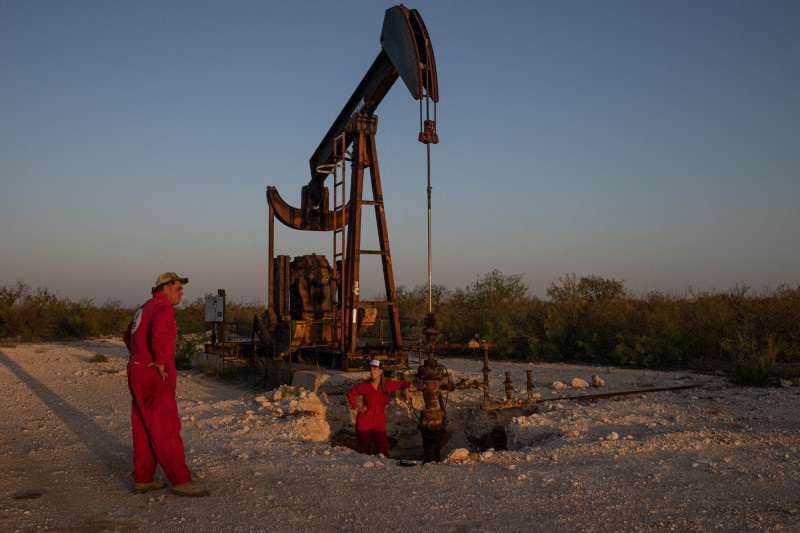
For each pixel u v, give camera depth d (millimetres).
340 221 14359
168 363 5406
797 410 9406
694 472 6113
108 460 6742
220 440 7703
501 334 19266
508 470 6340
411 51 9727
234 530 4629
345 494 5512
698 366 15328
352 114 12289
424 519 4855
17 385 12836
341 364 11859
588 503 5195
